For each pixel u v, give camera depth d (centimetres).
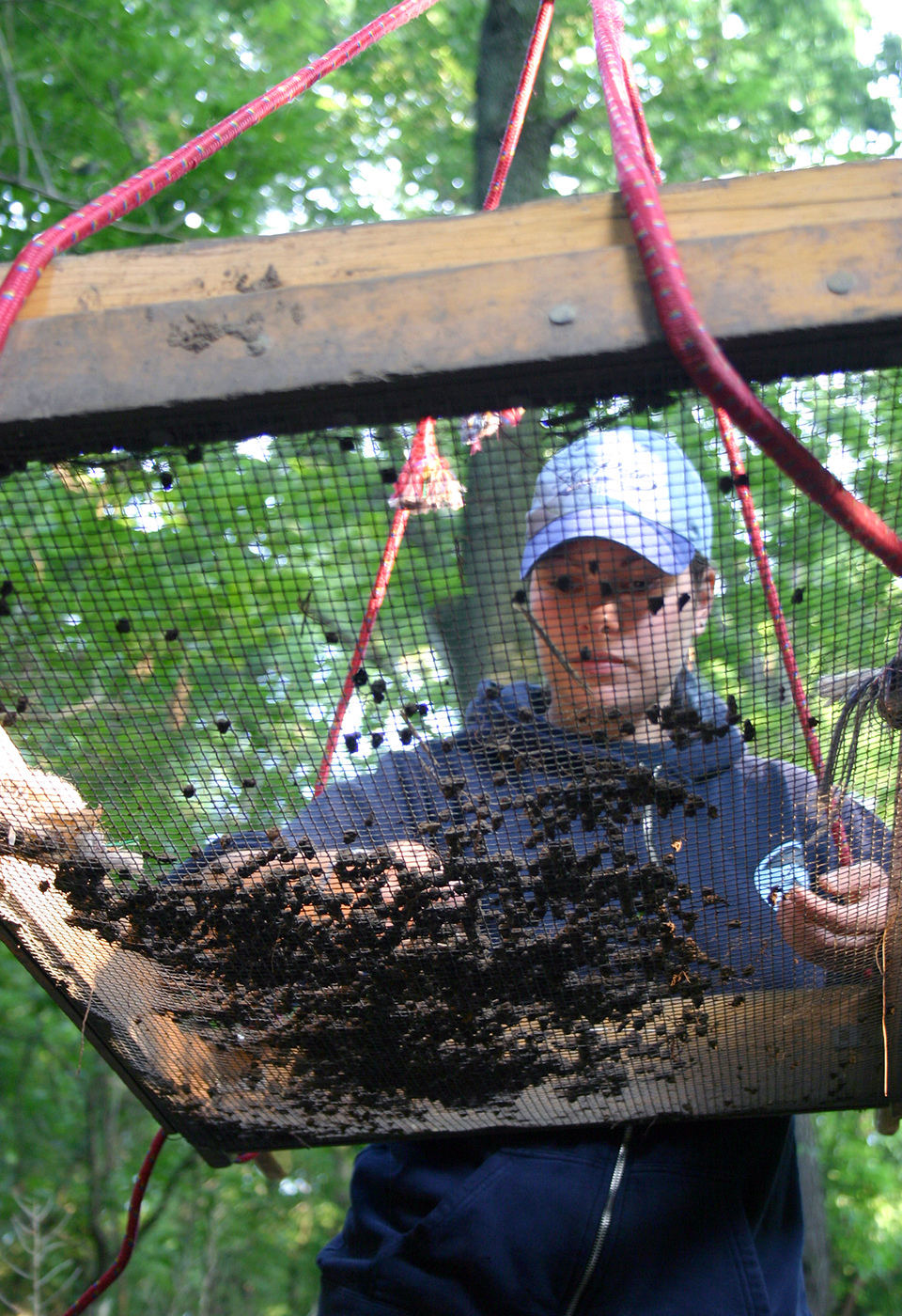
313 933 153
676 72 953
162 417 110
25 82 796
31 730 143
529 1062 167
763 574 136
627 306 104
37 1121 1134
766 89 922
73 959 168
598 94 867
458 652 142
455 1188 174
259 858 147
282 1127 193
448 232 111
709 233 107
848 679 138
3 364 109
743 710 143
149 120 807
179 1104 191
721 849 149
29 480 127
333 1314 174
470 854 148
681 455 137
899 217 104
